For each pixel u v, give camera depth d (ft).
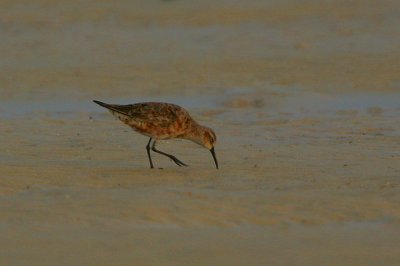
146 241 33.88
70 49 94.58
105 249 33.04
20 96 72.33
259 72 80.53
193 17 110.11
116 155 50.47
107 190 40.37
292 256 32.76
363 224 36.32
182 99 71.10
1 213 36.42
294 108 67.21
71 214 36.45
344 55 87.20
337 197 39.52
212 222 36.22
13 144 53.83
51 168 45.27
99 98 71.72
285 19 106.93
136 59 88.38
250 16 109.29
